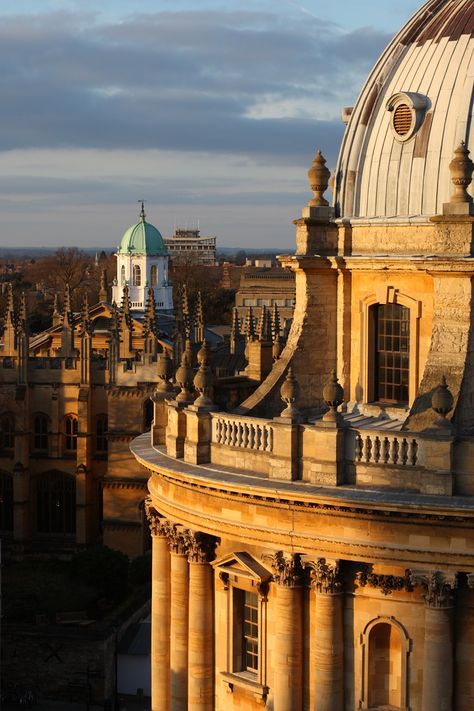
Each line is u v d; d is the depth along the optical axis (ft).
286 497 197.47
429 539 190.80
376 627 201.36
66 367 557.74
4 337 574.15
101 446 558.97
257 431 209.67
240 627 219.20
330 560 198.80
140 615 442.91
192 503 216.74
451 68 219.41
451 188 214.07
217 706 222.28
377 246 221.25
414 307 216.74
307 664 206.59
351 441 198.08
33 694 407.64
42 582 491.31
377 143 224.12
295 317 231.91
